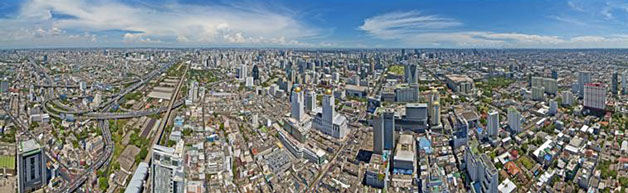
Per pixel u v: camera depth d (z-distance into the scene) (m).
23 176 193.00
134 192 190.75
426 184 188.75
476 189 188.38
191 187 187.12
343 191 193.88
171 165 173.88
